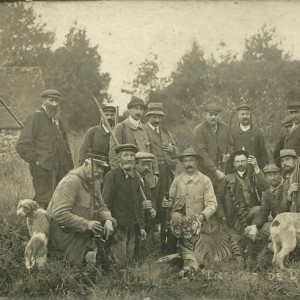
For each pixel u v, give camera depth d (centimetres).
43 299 552
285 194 649
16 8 884
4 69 912
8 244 636
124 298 551
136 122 714
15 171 814
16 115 927
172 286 572
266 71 852
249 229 646
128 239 616
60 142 703
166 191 717
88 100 859
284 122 761
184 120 843
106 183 618
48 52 884
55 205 583
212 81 850
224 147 741
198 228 630
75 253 584
